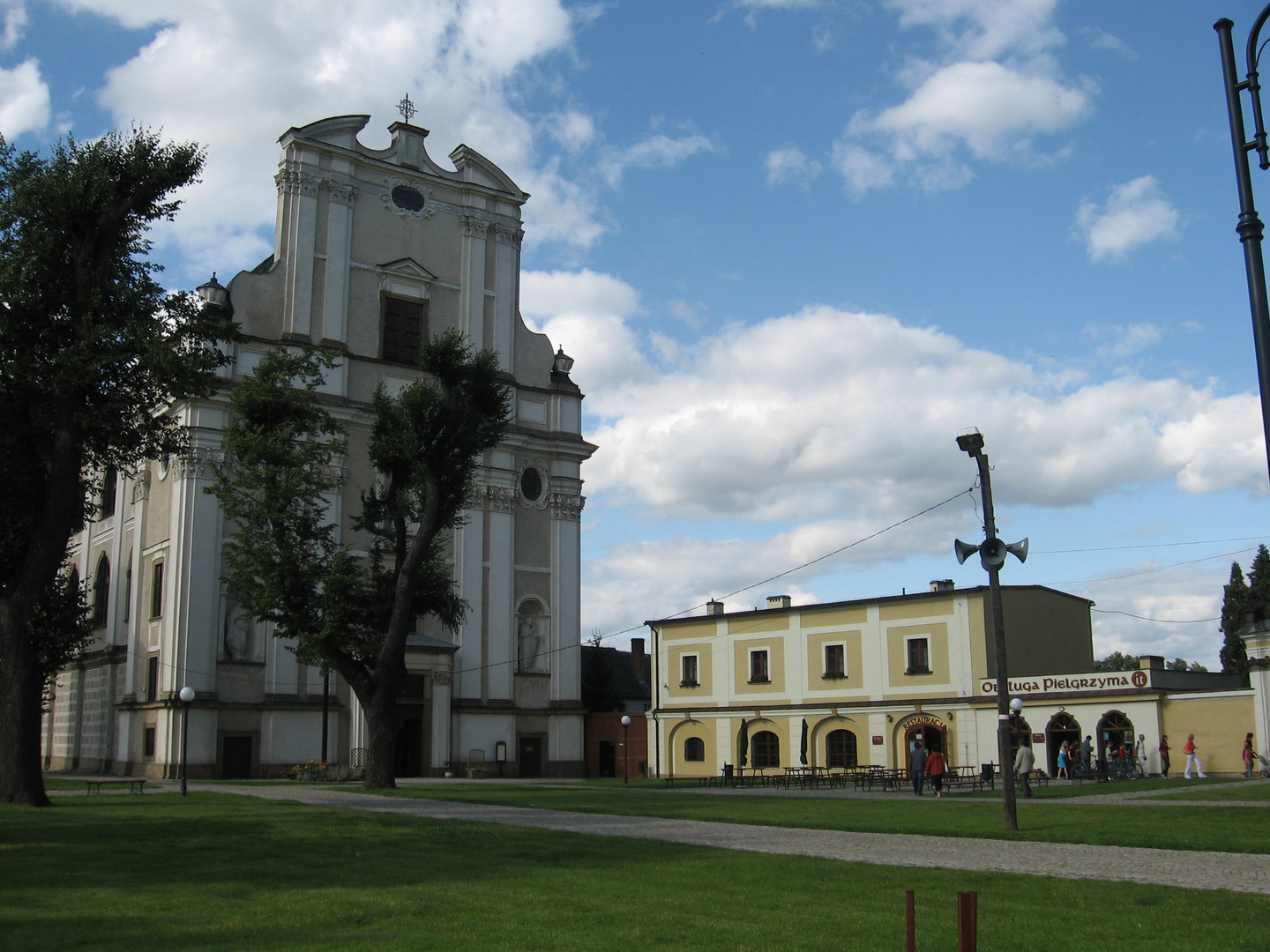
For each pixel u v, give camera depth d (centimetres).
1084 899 1220
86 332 2616
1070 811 2552
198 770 4431
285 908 1178
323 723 4575
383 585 3497
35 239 2623
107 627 5300
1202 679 5025
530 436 5616
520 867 1520
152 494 5012
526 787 3862
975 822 2219
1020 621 5144
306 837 1903
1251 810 2530
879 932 1034
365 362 5172
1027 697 4850
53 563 2616
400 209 5441
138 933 1038
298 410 3509
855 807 2742
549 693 5531
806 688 5547
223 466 4603
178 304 2838
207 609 4544
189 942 998
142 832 1969
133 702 4762
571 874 1447
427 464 3388
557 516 5694
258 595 3328
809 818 2358
